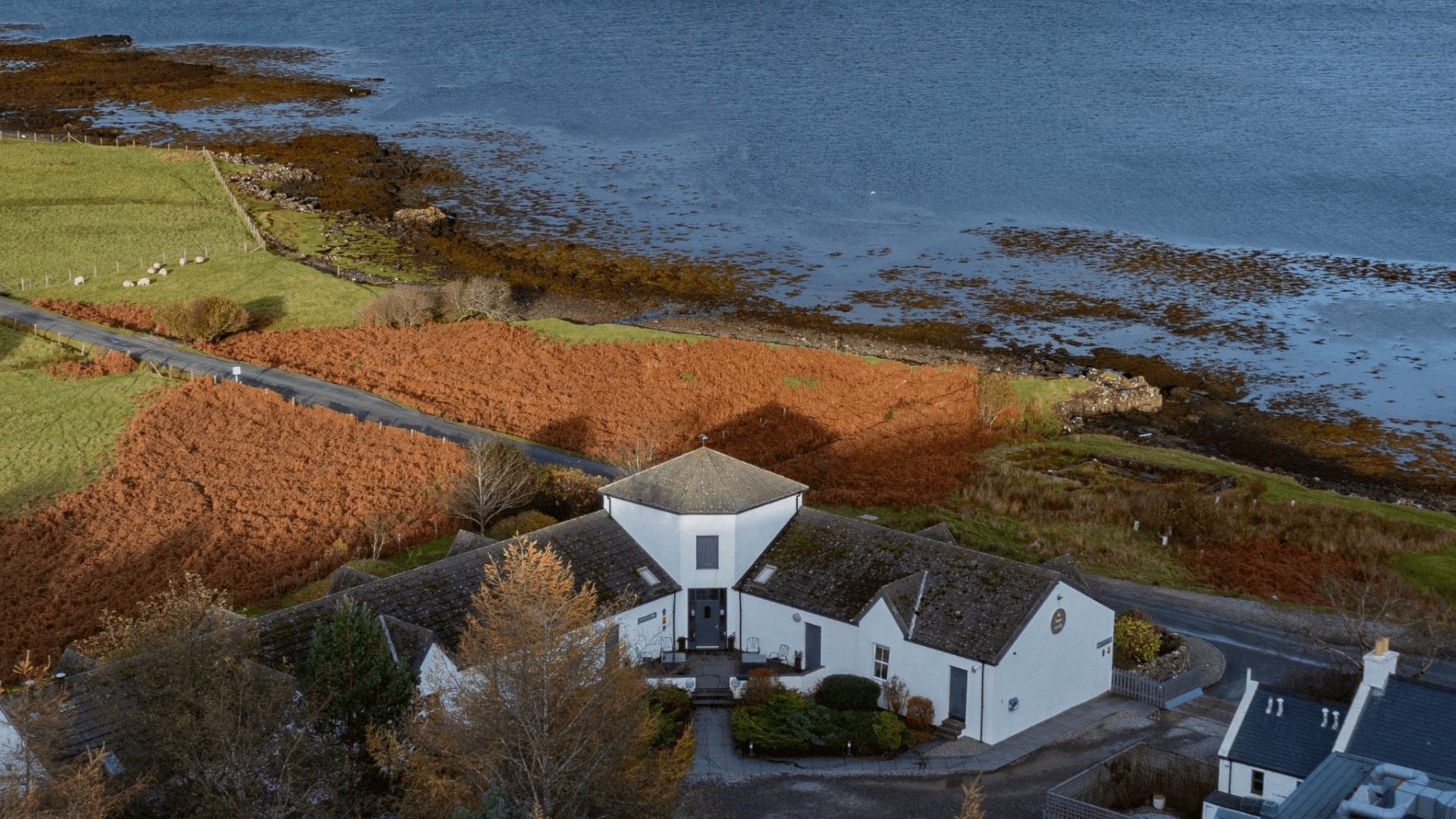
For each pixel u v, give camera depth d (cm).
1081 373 11250
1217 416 10519
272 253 13388
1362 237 15975
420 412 9625
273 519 7675
